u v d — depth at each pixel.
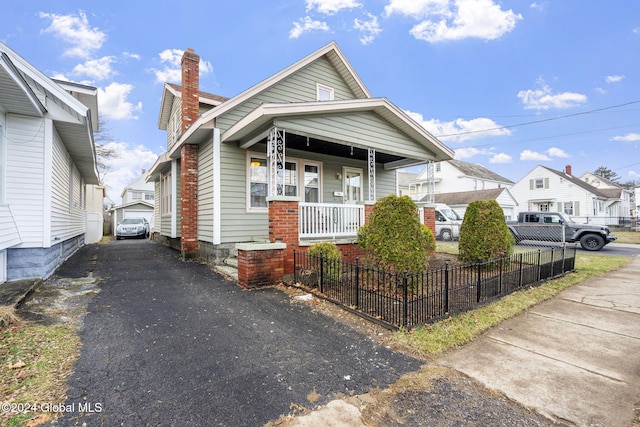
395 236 5.36
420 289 5.57
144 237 19.75
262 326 3.84
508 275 5.64
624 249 13.07
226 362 2.92
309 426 2.07
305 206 7.09
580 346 3.40
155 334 3.54
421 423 2.12
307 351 3.18
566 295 5.55
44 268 5.84
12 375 2.57
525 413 2.25
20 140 5.60
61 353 3.00
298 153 9.54
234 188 8.23
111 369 2.76
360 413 2.21
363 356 3.09
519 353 3.22
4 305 3.98
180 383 2.56
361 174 11.05
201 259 8.96
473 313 4.34
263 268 5.72
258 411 2.21
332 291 5.27
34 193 5.73
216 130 8.04
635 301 5.18
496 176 34.88
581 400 2.41
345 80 11.00
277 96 9.23
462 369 2.88
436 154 9.97
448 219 17.52
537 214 14.77
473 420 2.16
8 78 4.33
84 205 14.12
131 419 2.10
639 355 3.19
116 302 4.71
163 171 13.84
